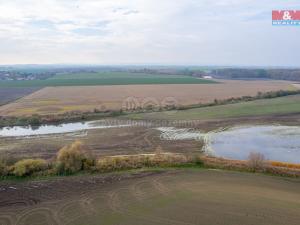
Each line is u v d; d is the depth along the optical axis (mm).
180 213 21875
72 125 55312
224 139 44094
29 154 38125
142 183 27688
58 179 28828
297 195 24672
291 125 51906
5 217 21656
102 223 20688
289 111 62906
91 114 62406
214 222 20562
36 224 20641
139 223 20625
